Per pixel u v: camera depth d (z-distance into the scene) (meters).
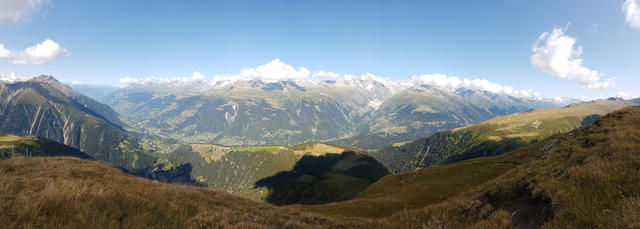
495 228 11.19
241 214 15.13
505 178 21.77
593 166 12.60
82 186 12.44
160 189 16.27
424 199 53.88
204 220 12.41
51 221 8.84
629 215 8.39
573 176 12.78
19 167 15.34
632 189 9.52
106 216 10.31
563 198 11.18
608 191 10.05
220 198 19.48
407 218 17.02
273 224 14.95
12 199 9.52
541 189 14.16
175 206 13.30
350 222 19.53
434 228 14.08
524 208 14.60
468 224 14.42
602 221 8.79
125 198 12.18
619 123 22.75
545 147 34.44
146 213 11.76
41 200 9.45
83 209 9.79
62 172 15.70
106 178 16.80
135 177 19.98
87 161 21.62
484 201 18.66
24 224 8.31
